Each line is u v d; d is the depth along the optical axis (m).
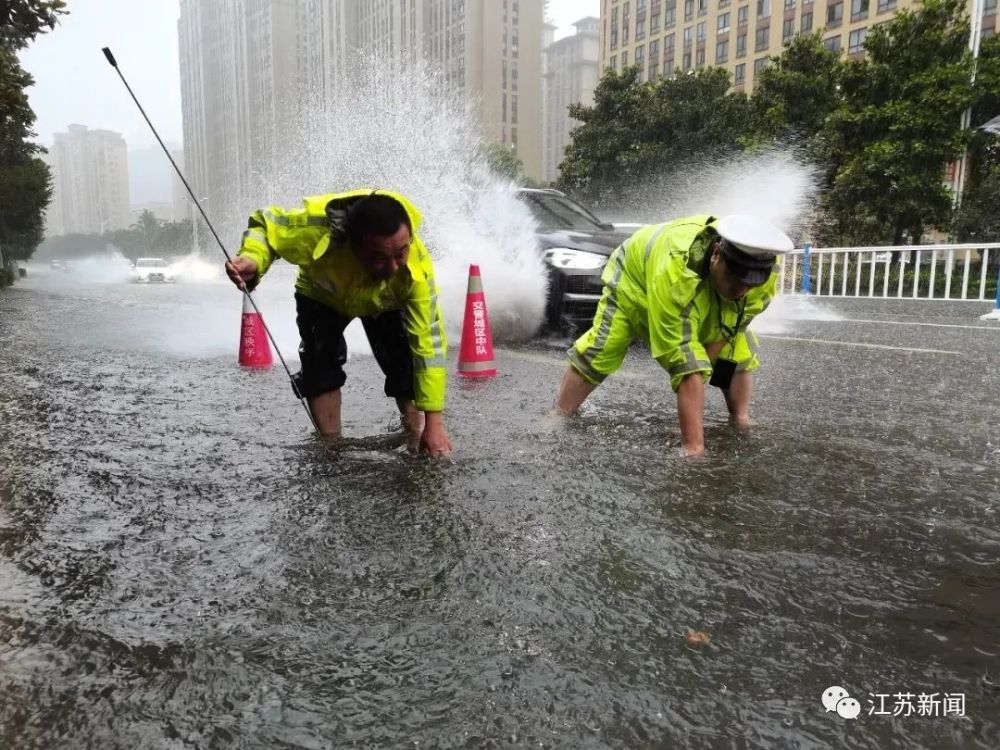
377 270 2.53
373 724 1.30
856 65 17.03
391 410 3.75
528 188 7.95
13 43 12.36
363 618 1.64
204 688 1.40
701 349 2.96
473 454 2.87
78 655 1.50
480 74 75.38
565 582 1.81
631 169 24.12
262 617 1.65
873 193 16.56
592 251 6.57
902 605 1.71
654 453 2.89
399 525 2.16
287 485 2.52
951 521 2.21
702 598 1.74
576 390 3.57
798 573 1.86
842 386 4.48
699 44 62.00
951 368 5.17
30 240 45.22
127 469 2.72
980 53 19.06
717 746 1.25
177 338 7.05
